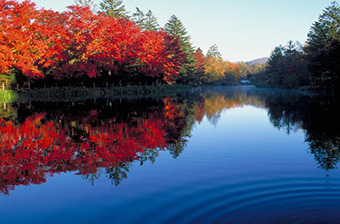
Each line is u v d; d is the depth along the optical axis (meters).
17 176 6.84
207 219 4.51
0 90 32.91
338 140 11.03
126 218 4.63
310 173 6.88
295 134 12.34
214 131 13.08
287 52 88.44
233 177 6.62
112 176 6.78
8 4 30.16
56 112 19.81
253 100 34.94
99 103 27.38
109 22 38.28
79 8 35.38
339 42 39.88
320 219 4.45
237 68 153.38
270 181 6.29
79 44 36.06
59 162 7.94
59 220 4.64
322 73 45.09
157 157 8.46
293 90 65.38
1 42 29.22
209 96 42.56
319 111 21.12
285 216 4.56
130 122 15.43
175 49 59.28
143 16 69.19
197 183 6.22
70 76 39.50
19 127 13.71
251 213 4.68
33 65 35.06
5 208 5.15
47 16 36.59
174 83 65.75
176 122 15.71
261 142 10.70
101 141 10.66
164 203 5.17
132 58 43.88
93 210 4.97
